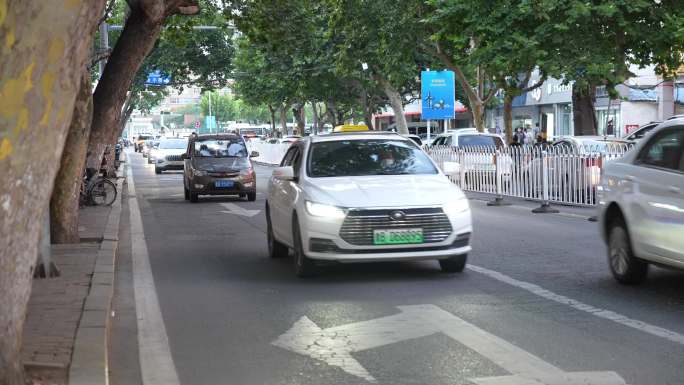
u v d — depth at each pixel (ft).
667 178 30.19
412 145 40.14
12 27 14.33
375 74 158.81
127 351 24.80
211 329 27.35
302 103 218.59
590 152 67.31
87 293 30.76
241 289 34.60
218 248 49.03
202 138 92.99
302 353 23.88
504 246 46.03
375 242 34.63
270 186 43.11
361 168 38.55
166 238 54.85
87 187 76.18
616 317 27.58
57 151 15.72
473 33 88.69
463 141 101.19
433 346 24.29
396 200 34.96
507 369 21.74
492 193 82.33
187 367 22.77
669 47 83.51
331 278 36.60
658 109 161.68
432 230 35.04
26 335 23.80
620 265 33.45
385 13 120.67
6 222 15.62
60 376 20.10
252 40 88.17
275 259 43.52
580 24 82.79
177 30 96.48
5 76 14.56
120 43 61.67
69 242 47.37
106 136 63.57
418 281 35.32
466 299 31.24
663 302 29.89
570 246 45.47
